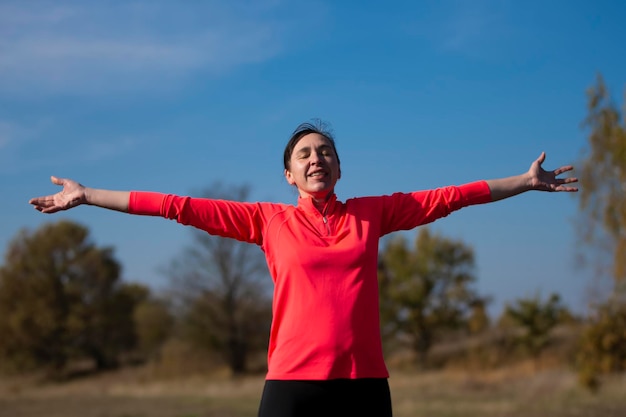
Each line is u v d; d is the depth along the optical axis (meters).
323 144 3.75
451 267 44.09
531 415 17.14
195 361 48.19
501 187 3.94
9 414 23.31
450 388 28.94
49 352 53.03
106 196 3.79
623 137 19.31
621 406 18.14
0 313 53.00
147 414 21.58
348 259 3.44
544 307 37.88
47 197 3.83
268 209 3.76
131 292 62.28
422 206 3.85
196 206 3.75
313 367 3.31
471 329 44.50
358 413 3.33
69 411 23.95
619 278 20.27
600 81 19.83
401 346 45.44
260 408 3.43
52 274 53.72
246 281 47.56
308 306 3.37
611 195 19.73
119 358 58.12
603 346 20.81
